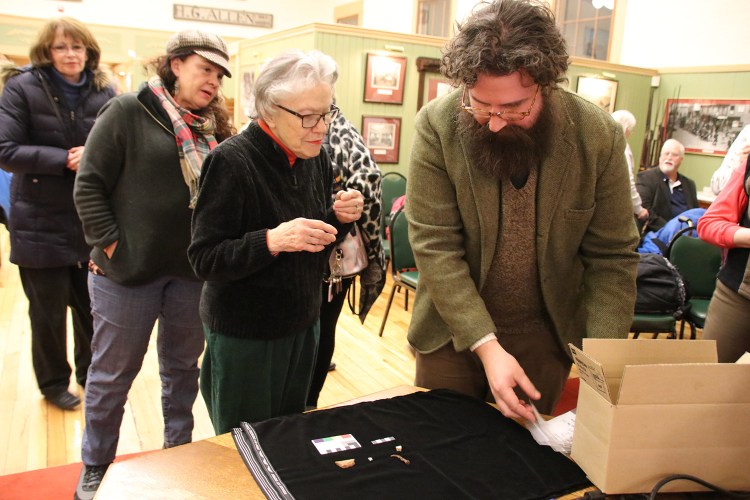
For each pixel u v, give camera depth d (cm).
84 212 171
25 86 214
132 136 171
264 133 125
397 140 460
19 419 243
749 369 93
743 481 98
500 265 132
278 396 143
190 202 176
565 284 136
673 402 92
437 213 128
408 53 446
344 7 894
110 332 182
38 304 240
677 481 96
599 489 96
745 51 449
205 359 145
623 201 127
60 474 208
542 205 123
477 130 115
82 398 258
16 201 223
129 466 98
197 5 872
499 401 113
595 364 92
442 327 141
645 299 283
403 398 125
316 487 94
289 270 131
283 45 443
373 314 407
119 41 831
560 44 104
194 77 172
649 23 525
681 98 498
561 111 119
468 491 95
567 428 113
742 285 184
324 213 145
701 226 200
